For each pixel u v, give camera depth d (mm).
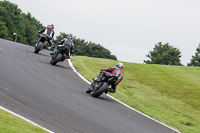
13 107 25594
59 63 69875
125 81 64188
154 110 44781
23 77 41875
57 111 28750
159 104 49938
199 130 38500
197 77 82062
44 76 47562
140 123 33812
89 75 61812
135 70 79688
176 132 34500
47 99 32688
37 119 24203
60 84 44750
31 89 35594
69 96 37625
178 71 88938
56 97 35000
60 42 62312
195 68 99125
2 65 46656
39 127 21609
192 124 41094
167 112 45500
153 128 33125
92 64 78312
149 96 54531
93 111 33062
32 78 43062
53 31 74875
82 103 35594
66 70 61062
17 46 84875
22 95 31250
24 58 61594
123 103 43844
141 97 52344
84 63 78125
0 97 27719
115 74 42031
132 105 44188
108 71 42531
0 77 37406
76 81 51812
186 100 56062
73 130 24062
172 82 70062
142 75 74000
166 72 83375
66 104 32781
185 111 48781
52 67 59469
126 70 77750
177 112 47312
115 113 35312
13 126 19422
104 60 89875
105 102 40406
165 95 57562
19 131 18672
